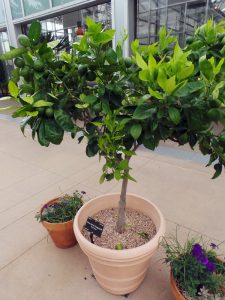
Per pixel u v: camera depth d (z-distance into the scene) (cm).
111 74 125
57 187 312
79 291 178
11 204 278
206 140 131
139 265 154
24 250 214
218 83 107
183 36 494
